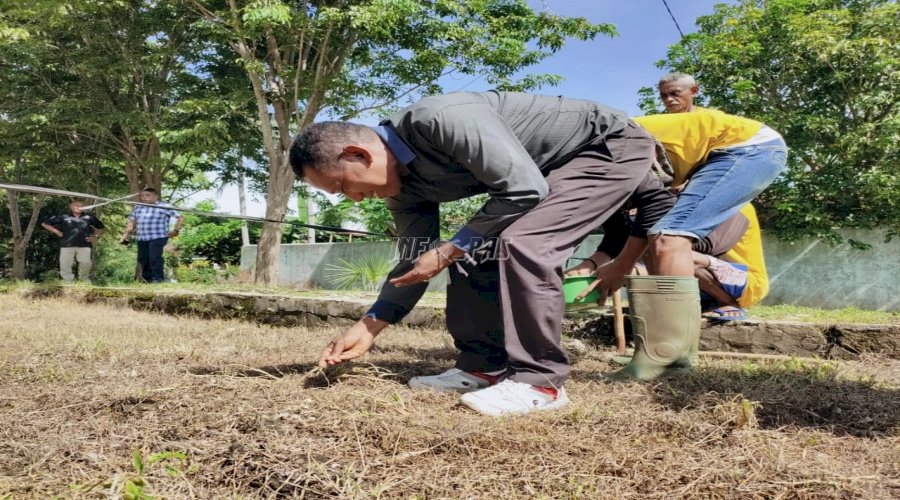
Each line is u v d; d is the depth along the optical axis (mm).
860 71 9359
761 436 1893
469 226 2215
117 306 7398
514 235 2230
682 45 10102
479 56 11789
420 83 12188
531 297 2211
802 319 4695
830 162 9523
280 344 4020
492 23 12109
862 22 9578
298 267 13539
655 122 2971
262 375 2824
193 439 1839
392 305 2627
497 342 2662
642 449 1768
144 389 2391
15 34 10258
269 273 11953
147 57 12273
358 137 2230
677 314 2754
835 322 4215
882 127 8938
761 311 5785
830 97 9695
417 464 1680
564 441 1826
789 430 1987
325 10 10445
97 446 1800
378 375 2779
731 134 2867
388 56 12094
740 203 2832
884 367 3557
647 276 2775
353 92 12086
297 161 2270
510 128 2227
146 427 1959
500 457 1707
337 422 1931
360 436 1840
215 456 1709
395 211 2701
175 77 13242
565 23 12203
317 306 5824
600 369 3338
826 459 1714
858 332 4008
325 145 2209
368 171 2250
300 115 12609
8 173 13867
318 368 2553
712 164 2865
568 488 1521
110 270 14594
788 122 9352
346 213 14469
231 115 12789
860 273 9328
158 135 11320
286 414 1993
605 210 2377
